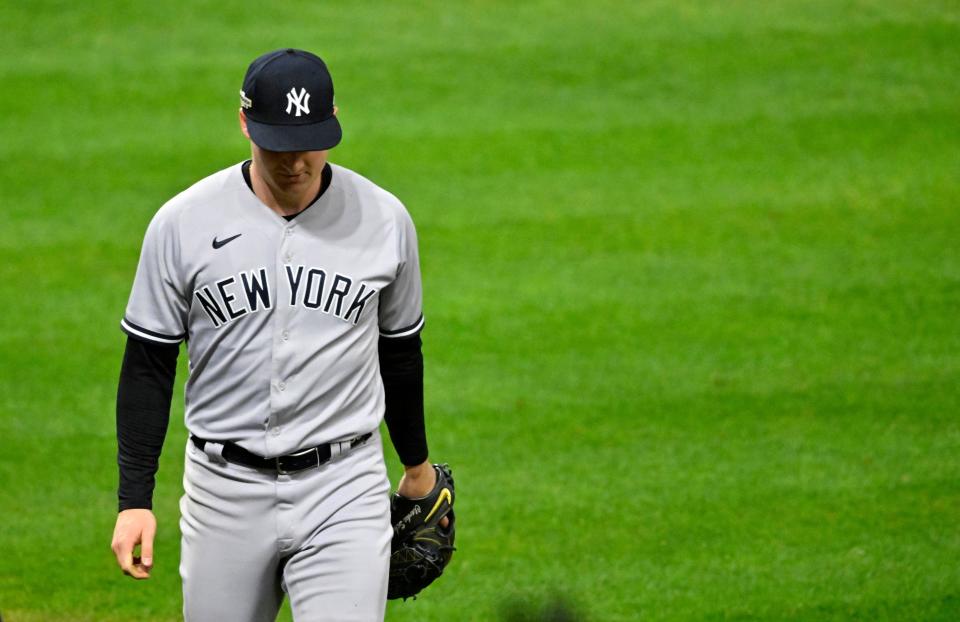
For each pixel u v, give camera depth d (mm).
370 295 10250
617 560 16938
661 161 31078
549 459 19672
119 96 33844
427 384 21969
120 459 10398
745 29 38406
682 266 26312
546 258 26609
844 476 19078
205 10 38969
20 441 20141
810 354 22969
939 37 37812
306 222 10156
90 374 22312
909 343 23312
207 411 10352
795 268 26203
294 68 9727
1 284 25281
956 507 18156
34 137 31594
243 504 10320
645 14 39500
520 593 16141
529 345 23312
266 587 10648
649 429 20562
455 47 37000
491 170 30484
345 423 10398
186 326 10344
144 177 29766
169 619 15750
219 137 31734
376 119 32875
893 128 32719
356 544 10328
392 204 10523
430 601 16000
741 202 29094
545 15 39406
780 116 33406
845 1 40344
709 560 16922
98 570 16859
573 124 32875
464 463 19531
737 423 20703
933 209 28672
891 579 16344
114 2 39219
